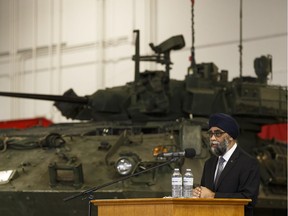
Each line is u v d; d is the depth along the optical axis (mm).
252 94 26984
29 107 45438
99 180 20125
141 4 41688
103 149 22109
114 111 26688
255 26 38906
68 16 44438
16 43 46094
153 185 19703
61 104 28828
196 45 40125
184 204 11930
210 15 40000
